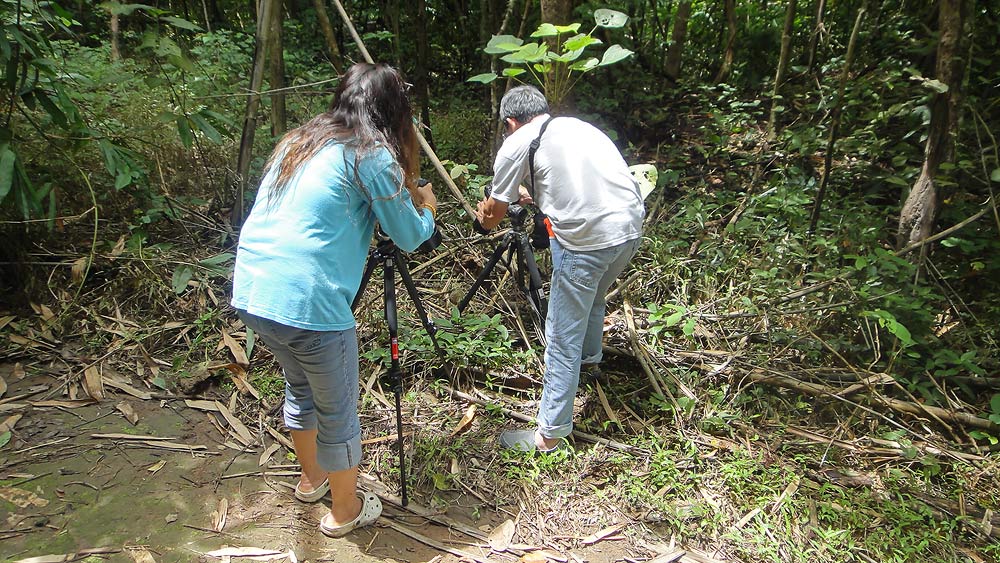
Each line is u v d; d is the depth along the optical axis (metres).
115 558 2.06
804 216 4.15
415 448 2.63
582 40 2.78
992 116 4.18
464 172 4.13
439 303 3.55
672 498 2.48
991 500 2.53
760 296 3.48
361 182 1.76
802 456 2.66
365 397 2.88
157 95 4.33
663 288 3.70
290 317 1.74
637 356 3.09
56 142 3.57
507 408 2.92
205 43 5.35
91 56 4.86
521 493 2.47
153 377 2.95
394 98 1.85
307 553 2.15
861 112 4.72
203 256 3.68
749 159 5.04
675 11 6.70
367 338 3.21
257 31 3.63
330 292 1.78
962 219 3.79
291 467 2.53
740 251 3.86
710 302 3.52
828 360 3.23
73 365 2.97
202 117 3.50
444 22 8.05
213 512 2.29
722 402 2.94
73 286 3.35
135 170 3.30
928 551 2.29
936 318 3.52
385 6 7.46
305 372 1.91
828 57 5.73
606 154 2.40
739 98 6.19
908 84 4.37
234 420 2.75
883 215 4.28
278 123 4.28
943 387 3.04
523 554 2.22
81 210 3.75
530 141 2.38
